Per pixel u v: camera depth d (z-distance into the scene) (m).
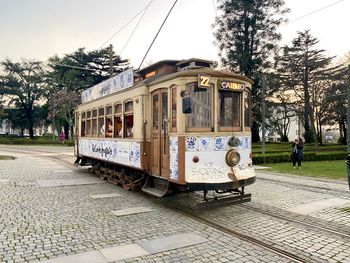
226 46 34.56
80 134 15.49
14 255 4.92
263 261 4.80
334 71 36.91
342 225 6.63
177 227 6.43
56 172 14.92
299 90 38.75
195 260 4.81
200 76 7.41
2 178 12.63
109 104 11.61
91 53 49.59
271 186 11.24
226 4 34.03
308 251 5.22
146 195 9.63
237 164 7.79
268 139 66.19
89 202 8.59
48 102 56.06
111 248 5.24
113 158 11.19
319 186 11.19
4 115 57.38
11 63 60.34
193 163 7.38
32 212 7.45
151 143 8.91
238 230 6.29
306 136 42.75
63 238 5.70
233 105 7.97
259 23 33.34
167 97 8.15
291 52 38.62
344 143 43.25
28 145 44.88
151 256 4.93
